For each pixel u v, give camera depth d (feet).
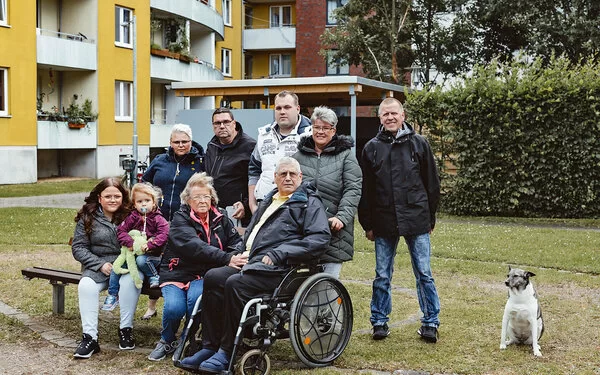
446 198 56.13
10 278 29.37
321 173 19.83
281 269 17.88
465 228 46.29
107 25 93.61
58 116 86.63
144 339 21.12
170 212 23.40
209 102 117.08
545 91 51.80
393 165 20.38
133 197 20.57
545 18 85.87
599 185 51.80
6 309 24.31
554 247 38.01
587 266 32.37
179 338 20.51
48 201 65.67
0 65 79.25
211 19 120.26
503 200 54.08
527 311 19.10
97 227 20.72
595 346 19.85
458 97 54.29
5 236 41.98
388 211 20.36
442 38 102.17
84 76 92.48
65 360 19.04
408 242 20.77
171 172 23.52
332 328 18.54
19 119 81.46
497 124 53.36
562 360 18.49
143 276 20.30
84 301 19.71
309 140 20.35
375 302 20.85
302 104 81.35
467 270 31.65
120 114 97.45
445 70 103.71
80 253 20.48
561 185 52.60
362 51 105.29
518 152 53.16
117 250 20.81
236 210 22.90
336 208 19.80
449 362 18.39
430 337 20.21
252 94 60.29
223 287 17.95
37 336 21.20
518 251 36.58
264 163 22.11
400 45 99.19
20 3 81.30
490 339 20.54
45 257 35.06
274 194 19.65
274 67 151.02
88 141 90.94
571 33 83.10
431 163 20.47
